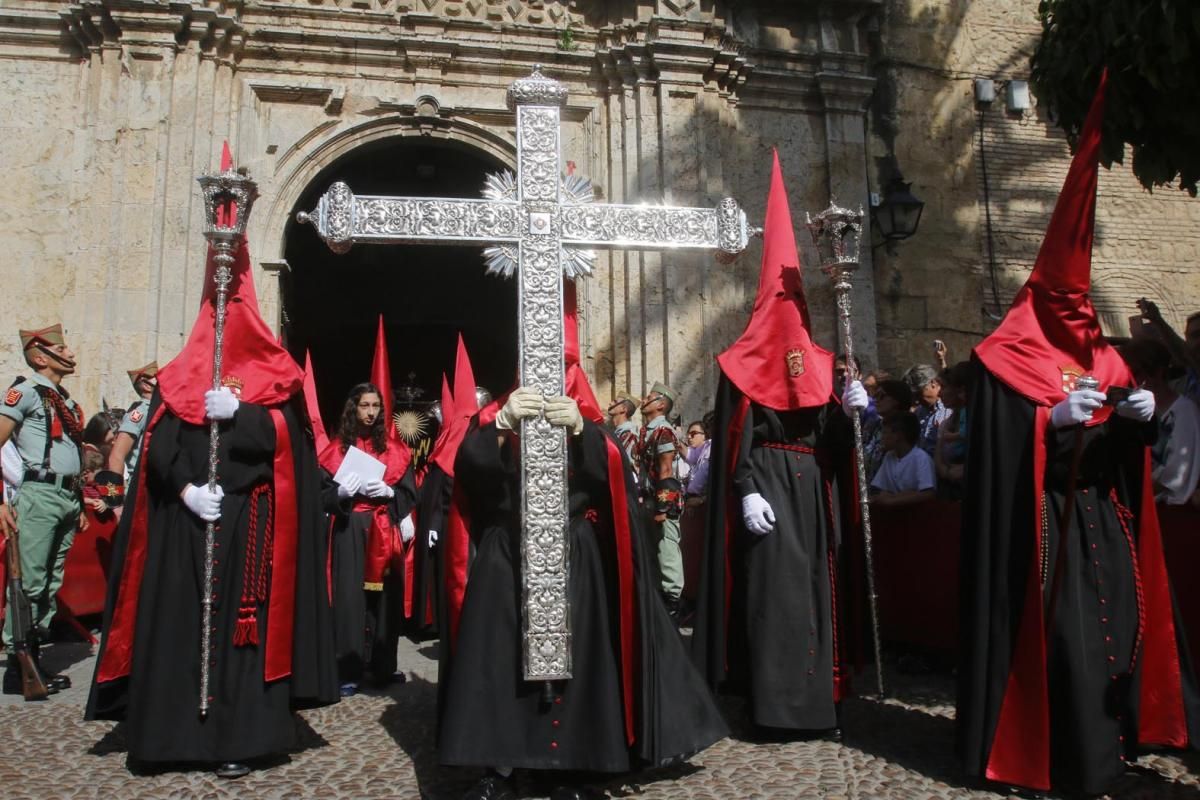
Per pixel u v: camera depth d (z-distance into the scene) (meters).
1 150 9.77
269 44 10.26
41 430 5.82
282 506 4.12
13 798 3.69
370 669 5.86
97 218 9.61
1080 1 6.25
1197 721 3.91
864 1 11.51
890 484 6.22
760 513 4.55
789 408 4.67
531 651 3.58
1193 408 4.71
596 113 10.88
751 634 4.55
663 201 10.54
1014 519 3.92
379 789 3.80
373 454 6.20
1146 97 6.07
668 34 10.75
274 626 4.01
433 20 10.56
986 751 3.78
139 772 4.00
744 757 4.24
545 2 10.92
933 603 5.79
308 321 16.12
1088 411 3.74
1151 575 3.96
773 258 4.92
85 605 7.52
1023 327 4.09
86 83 9.92
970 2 12.30
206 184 4.14
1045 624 3.83
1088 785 3.68
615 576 3.88
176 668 3.93
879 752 4.28
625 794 3.74
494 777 3.61
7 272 9.61
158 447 4.06
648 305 10.48
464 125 10.62
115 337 9.36
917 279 11.62
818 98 11.45
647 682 3.72
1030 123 12.29
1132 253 12.41
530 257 4.04
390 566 5.91
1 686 5.79
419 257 16.48
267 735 3.94
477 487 3.88
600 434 3.93
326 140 10.34
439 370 16.56
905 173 11.75
